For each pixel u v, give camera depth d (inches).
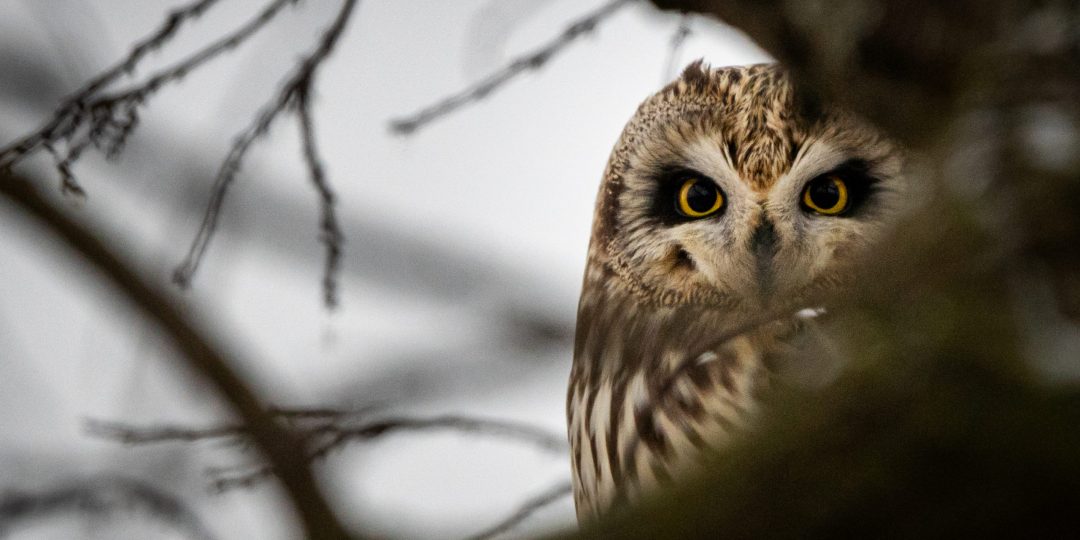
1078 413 137.3
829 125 162.1
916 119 156.9
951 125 155.6
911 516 140.2
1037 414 137.9
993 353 144.3
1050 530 136.3
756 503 145.9
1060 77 155.4
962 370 143.9
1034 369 143.5
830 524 142.7
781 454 146.5
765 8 157.5
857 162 162.1
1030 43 155.6
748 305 162.2
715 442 161.5
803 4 157.2
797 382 159.2
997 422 138.0
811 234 162.1
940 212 155.2
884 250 156.3
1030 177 154.9
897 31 156.7
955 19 156.5
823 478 143.9
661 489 154.6
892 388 144.9
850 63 157.0
